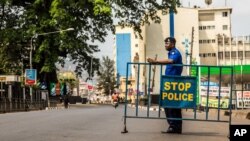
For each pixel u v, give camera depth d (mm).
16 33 47031
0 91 37750
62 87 82625
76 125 12125
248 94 33000
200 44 112188
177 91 9875
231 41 106000
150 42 106750
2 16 51000
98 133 9633
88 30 49594
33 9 48062
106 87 149750
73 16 46906
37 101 43531
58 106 54969
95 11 44219
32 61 48625
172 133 10031
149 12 51750
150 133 9852
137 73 11039
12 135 9133
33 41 47781
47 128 10961
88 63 51562
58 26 46438
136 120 14914
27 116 17766
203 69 18656
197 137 9250
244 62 104562
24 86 41750
